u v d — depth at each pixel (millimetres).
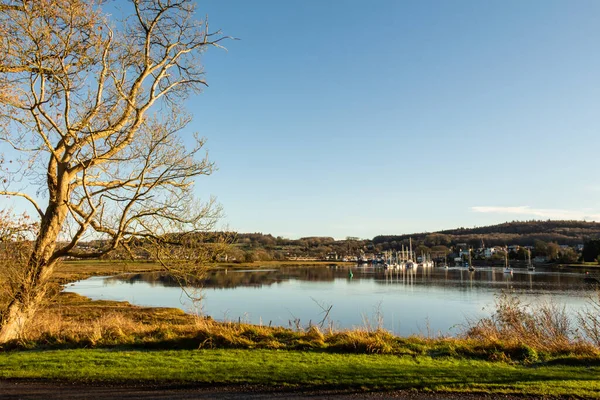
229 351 9953
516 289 54688
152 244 13320
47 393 6965
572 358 9219
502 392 6934
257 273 99500
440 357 9445
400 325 27375
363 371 8055
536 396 6773
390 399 6629
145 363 8789
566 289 54094
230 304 38875
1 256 12250
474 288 60812
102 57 12320
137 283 65688
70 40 11555
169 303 39906
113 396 6793
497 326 14312
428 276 96438
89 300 38719
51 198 12719
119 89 12148
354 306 37969
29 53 11094
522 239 179875
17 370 8336
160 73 14078
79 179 13188
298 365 8547
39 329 12375
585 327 12594
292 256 185125
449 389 7055
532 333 12164
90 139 12383
